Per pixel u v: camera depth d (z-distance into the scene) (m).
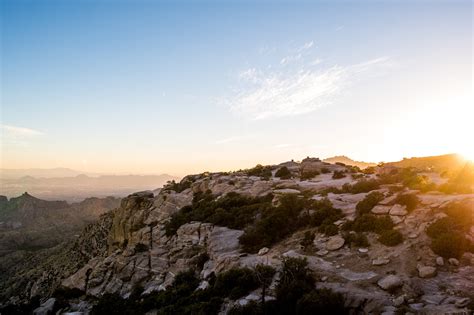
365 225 26.33
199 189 59.94
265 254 28.56
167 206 54.00
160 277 35.94
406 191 30.25
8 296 67.94
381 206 28.16
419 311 15.72
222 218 39.72
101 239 70.00
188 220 44.66
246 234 32.75
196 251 36.41
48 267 75.75
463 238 20.80
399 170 53.56
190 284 29.73
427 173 52.56
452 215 23.06
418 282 18.44
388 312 16.16
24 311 40.41
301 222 32.03
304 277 20.92
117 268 41.59
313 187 45.97
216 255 31.53
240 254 29.58
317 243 27.09
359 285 19.36
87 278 42.78
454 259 19.75
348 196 36.78
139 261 40.50
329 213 30.97
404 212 25.95
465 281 17.81
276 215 33.81
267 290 21.50
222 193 52.84
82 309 36.78
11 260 123.12
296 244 28.47
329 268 22.16
